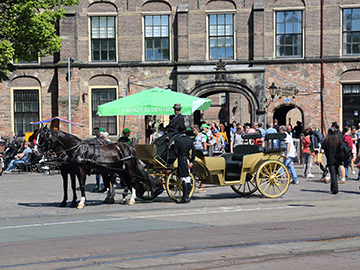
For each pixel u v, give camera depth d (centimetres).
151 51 3003
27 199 1473
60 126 2962
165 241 819
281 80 2947
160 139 1398
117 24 2991
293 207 1233
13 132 3023
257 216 1092
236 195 1500
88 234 911
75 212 1207
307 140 1994
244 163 1395
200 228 945
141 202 1391
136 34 2988
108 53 3006
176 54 2986
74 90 2948
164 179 1461
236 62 2966
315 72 2939
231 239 823
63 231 951
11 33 2178
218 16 2972
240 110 5609
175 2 2975
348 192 1530
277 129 2248
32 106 3023
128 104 1633
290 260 678
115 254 730
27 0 2175
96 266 662
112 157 1317
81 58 2986
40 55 2350
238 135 2039
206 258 690
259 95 2922
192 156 1327
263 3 2922
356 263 657
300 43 2955
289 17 2953
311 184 1762
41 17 2236
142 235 881
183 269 639
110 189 1387
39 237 892
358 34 2922
